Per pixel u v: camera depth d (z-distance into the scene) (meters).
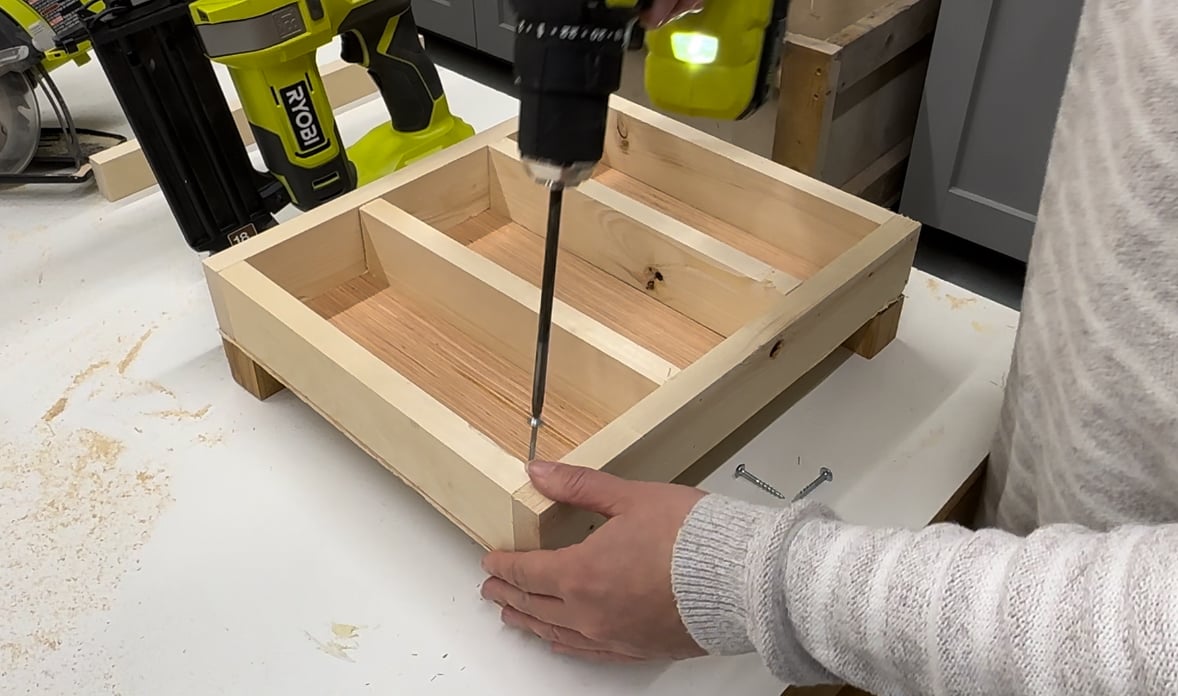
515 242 0.81
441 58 2.01
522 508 0.49
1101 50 0.41
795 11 1.40
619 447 0.52
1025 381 0.51
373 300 0.75
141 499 0.62
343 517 0.61
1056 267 0.47
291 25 0.72
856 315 0.68
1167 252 0.37
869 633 0.35
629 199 0.75
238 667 0.53
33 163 0.95
